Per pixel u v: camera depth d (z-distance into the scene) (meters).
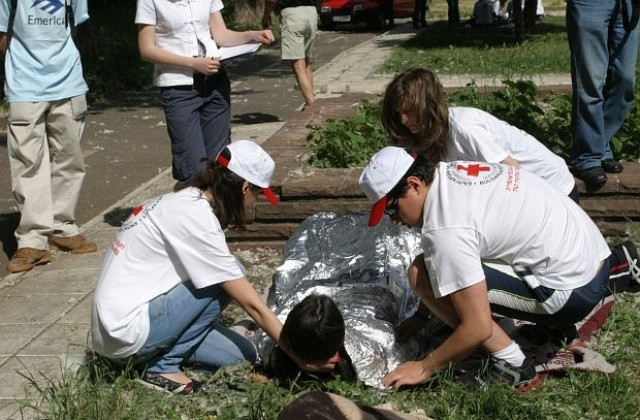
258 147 4.06
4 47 6.01
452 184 3.79
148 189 8.22
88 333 4.91
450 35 21.38
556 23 25.03
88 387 4.04
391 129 4.39
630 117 6.88
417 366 3.96
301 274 4.93
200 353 4.27
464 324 3.76
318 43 21.73
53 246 6.43
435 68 14.26
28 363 4.61
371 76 13.95
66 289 5.68
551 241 3.87
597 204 5.83
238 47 6.10
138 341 4.01
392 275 4.77
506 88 8.58
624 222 5.84
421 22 25.38
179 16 5.98
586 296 3.96
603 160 5.91
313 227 5.31
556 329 4.29
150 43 6.00
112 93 14.42
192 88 5.98
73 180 6.38
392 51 18.17
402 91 4.29
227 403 3.99
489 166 3.93
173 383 4.12
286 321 3.94
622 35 5.77
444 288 3.73
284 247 5.53
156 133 11.02
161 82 5.99
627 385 3.98
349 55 17.98
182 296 4.05
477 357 4.26
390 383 3.98
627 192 5.80
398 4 26.55
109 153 9.92
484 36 20.78
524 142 4.68
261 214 6.02
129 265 4.05
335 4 25.03
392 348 4.23
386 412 3.20
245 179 3.98
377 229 5.12
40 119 6.07
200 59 5.87
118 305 4.01
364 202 5.94
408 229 5.07
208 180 4.04
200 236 3.94
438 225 3.72
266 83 15.07
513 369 3.93
